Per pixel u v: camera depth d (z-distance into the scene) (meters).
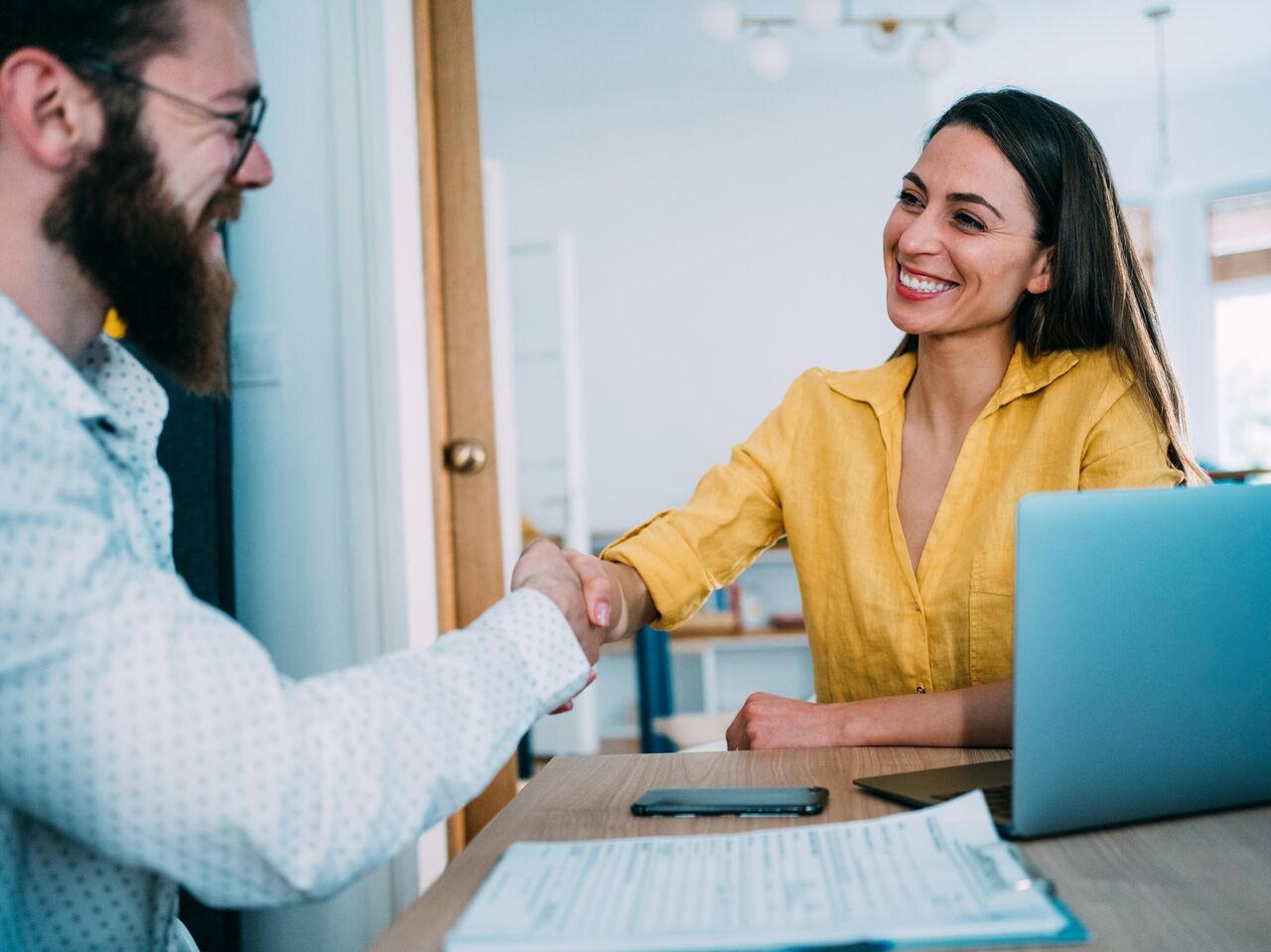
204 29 0.76
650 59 5.20
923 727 1.08
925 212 1.28
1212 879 0.67
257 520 2.21
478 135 2.35
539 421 5.10
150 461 0.91
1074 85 5.93
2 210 0.72
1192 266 6.30
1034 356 1.31
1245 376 6.24
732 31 3.86
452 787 0.69
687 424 5.44
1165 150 6.18
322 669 2.19
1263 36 5.33
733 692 5.30
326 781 0.63
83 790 0.59
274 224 2.20
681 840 0.74
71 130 0.72
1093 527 0.74
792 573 5.27
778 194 5.41
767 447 1.45
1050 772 0.74
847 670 1.38
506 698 0.73
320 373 2.19
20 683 0.58
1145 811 0.77
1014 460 1.28
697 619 5.03
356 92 2.17
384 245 2.17
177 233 0.78
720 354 5.43
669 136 5.46
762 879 0.65
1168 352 1.29
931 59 3.85
